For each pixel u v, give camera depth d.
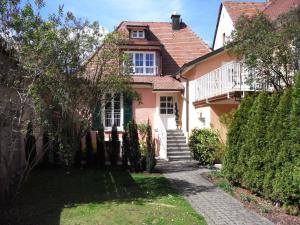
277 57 13.21
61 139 13.09
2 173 10.57
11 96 9.89
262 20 13.70
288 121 10.28
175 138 22.52
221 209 10.13
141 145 18.52
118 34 14.79
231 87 16.94
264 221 9.01
